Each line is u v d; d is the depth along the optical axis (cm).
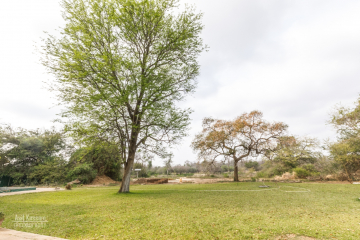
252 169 3878
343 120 2219
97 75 1271
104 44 1400
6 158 2848
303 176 2383
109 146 1392
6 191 1606
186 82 1623
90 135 1279
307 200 922
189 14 1530
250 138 2622
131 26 1434
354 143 2017
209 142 2720
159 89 1401
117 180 3759
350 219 566
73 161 3095
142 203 917
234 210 721
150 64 1593
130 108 1453
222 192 1330
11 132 3055
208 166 2875
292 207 762
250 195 1139
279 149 2528
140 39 1533
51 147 3148
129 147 1467
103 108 1267
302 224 522
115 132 1370
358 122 2120
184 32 1488
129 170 1445
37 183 2817
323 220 560
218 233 465
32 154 3012
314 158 2609
